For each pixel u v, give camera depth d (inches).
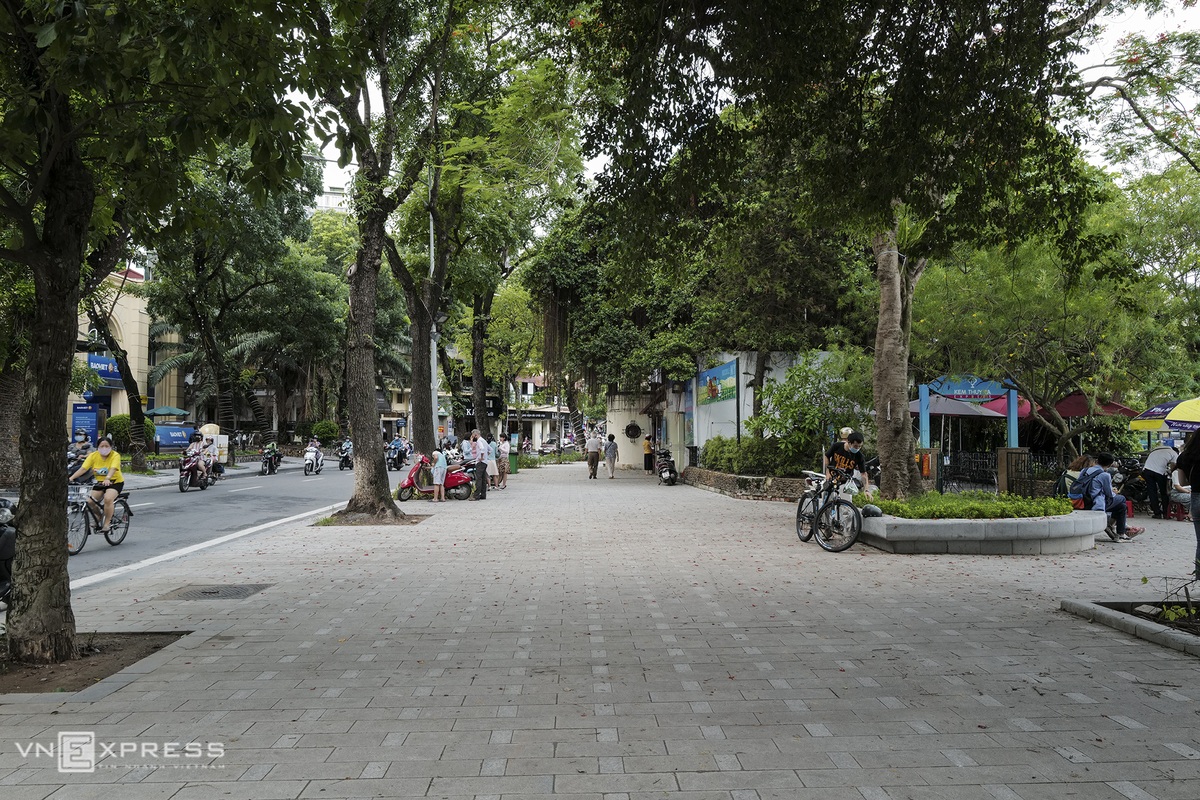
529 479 1147.3
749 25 257.3
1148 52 349.1
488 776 132.6
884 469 470.6
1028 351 647.8
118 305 1637.6
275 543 449.1
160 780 132.2
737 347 866.8
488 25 550.3
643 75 257.3
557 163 533.3
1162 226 599.2
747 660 204.7
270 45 205.0
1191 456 246.8
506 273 1139.9
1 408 815.7
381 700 173.9
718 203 359.9
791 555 392.5
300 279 1471.5
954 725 156.2
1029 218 307.3
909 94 271.3
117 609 273.1
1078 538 409.1
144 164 233.3
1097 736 149.8
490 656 210.1
